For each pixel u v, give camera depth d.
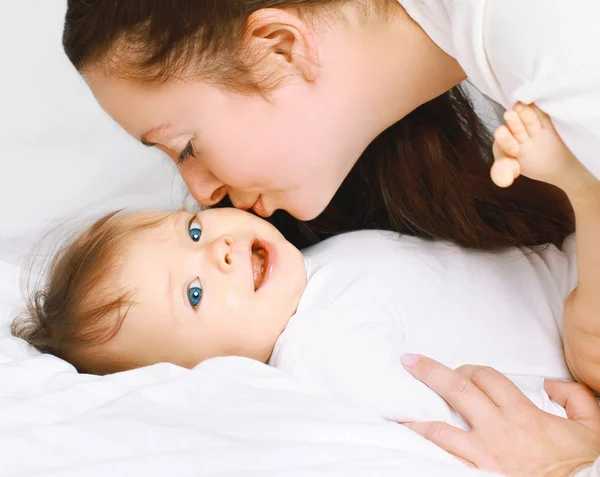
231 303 1.15
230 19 0.99
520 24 0.87
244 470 0.81
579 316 1.03
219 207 1.33
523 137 0.89
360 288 1.16
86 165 1.71
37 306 1.24
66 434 0.85
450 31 0.99
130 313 1.16
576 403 1.05
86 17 1.03
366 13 1.02
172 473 0.80
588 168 0.88
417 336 1.13
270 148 1.06
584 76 0.84
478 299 1.17
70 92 1.85
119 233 1.22
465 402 1.00
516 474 0.94
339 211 1.40
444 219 1.27
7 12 1.93
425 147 1.26
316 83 1.03
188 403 0.93
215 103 1.03
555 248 1.27
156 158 1.71
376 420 0.94
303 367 1.08
